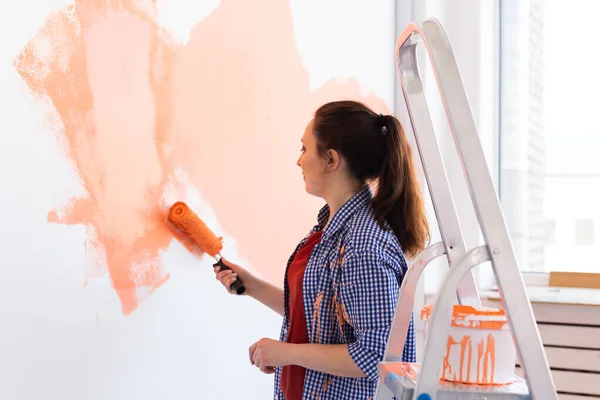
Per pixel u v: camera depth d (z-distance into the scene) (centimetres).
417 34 108
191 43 168
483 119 304
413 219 133
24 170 124
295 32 212
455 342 98
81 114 136
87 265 138
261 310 200
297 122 213
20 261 123
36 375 126
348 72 247
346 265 125
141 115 152
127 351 149
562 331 264
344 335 130
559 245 311
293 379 134
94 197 139
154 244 156
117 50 146
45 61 129
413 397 92
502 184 320
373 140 134
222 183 179
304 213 218
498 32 318
